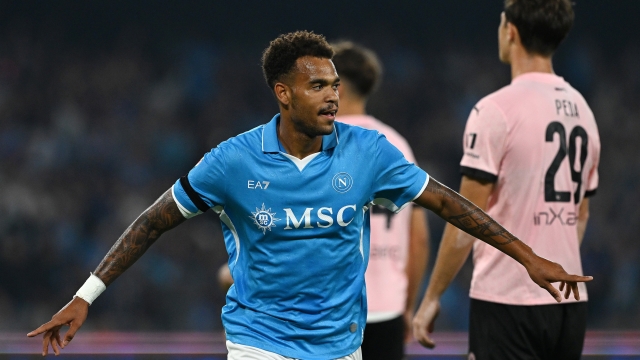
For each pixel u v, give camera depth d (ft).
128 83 199.31
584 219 52.03
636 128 198.18
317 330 39.50
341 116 57.06
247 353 39.42
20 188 171.94
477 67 211.20
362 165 39.22
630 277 166.30
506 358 48.06
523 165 47.19
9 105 187.93
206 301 157.99
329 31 217.56
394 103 203.51
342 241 39.06
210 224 163.84
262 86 204.33
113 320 152.15
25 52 199.31
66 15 206.80
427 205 40.60
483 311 48.75
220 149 38.99
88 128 188.34
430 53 213.46
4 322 155.94
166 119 194.80
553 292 39.81
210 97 200.64
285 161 38.63
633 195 183.32
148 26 210.79
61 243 166.40
